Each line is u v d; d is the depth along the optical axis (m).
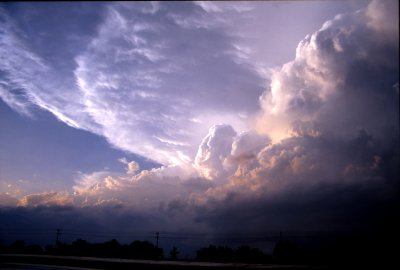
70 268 54.16
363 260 54.19
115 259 71.88
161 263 56.72
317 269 43.38
